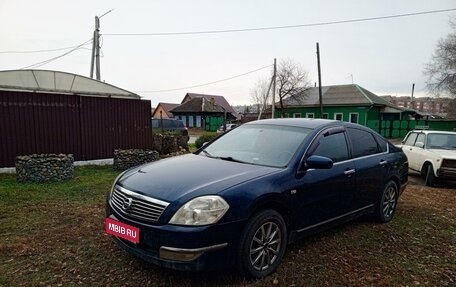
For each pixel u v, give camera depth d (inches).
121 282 110.7
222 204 103.7
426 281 120.3
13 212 184.9
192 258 99.1
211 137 605.6
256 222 111.0
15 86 351.9
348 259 134.5
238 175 118.6
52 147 360.2
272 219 117.2
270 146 144.7
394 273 124.8
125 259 127.0
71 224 166.9
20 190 234.7
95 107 395.9
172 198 104.3
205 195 104.3
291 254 136.2
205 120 1696.6
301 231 132.0
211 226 100.8
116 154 344.5
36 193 228.1
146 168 133.7
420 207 225.6
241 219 106.4
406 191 284.5
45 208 193.6
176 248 99.0
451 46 1202.0
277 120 169.6
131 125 433.4
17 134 333.4
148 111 450.0
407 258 139.0
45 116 353.4
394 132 1151.0
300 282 114.1
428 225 185.3
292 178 126.1
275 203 119.8
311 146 140.5
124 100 424.2
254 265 112.5
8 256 128.9
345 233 164.4
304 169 132.3
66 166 277.1
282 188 120.6
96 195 227.5
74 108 376.5
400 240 159.3
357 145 169.2
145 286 108.2
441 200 253.3
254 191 111.7
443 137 348.8
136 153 348.5
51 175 266.8
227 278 113.7
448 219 199.0
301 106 1310.3
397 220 191.3
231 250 105.5
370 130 186.9
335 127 160.2
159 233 100.7
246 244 108.4
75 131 379.2
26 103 338.6
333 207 145.9
